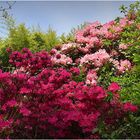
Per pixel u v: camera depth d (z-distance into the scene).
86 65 8.77
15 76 6.55
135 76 7.73
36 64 7.65
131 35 9.21
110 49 9.77
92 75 8.09
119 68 8.62
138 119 5.98
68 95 6.56
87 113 6.03
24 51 7.75
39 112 6.04
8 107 6.36
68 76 6.61
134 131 5.99
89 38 10.45
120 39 9.96
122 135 5.90
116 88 6.24
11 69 10.09
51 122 5.81
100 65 8.70
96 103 6.02
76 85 6.62
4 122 6.00
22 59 7.61
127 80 7.65
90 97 5.99
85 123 5.72
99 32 10.33
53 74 6.61
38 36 15.72
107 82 7.96
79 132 6.14
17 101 6.46
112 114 5.98
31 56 7.66
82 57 9.56
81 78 8.23
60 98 6.30
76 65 9.22
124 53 9.23
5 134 6.08
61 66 9.07
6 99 6.51
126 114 6.03
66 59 9.12
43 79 6.56
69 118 5.80
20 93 6.39
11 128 6.05
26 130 6.00
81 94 6.06
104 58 8.71
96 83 7.94
